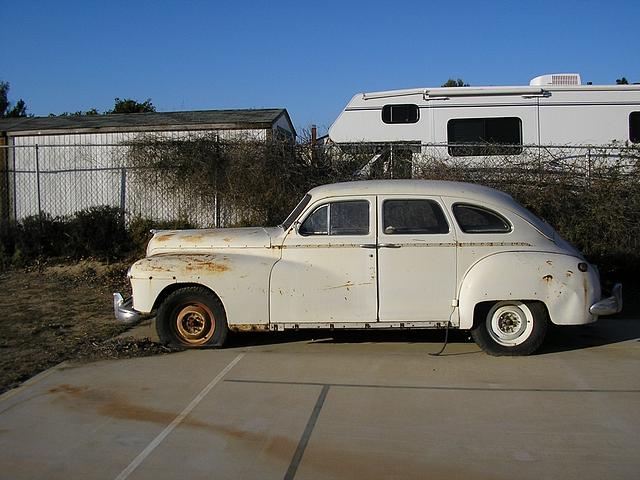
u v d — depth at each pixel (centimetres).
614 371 626
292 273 683
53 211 1438
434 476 414
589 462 431
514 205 694
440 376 615
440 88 1392
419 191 689
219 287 691
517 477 412
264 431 486
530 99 1384
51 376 622
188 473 420
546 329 677
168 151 1322
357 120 1411
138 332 806
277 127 1583
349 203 691
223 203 1305
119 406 540
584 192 1111
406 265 673
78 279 1145
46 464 434
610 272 1042
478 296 663
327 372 629
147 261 706
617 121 1386
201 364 658
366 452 450
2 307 943
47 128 1470
